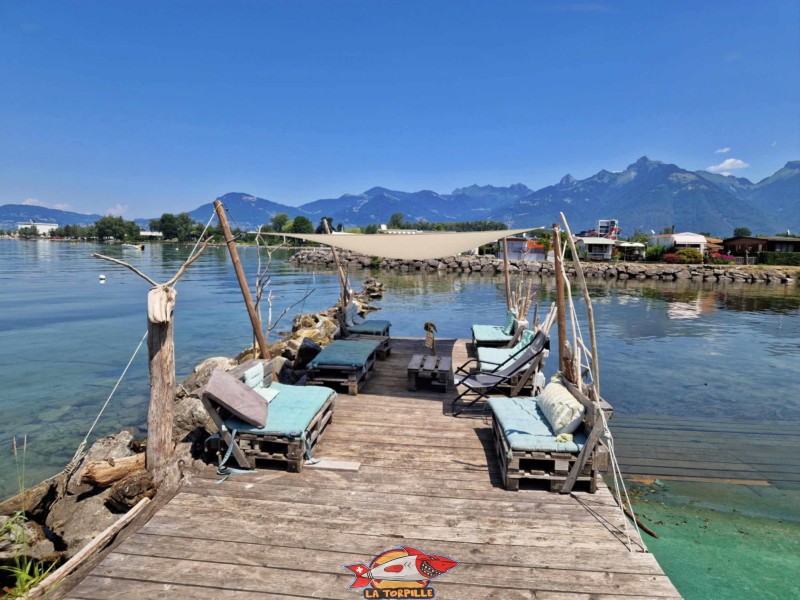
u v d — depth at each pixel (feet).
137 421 25.00
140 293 81.05
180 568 10.07
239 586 9.57
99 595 9.33
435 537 11.18
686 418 24.70
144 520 12.02
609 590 9.53
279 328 49.70
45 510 14.99
